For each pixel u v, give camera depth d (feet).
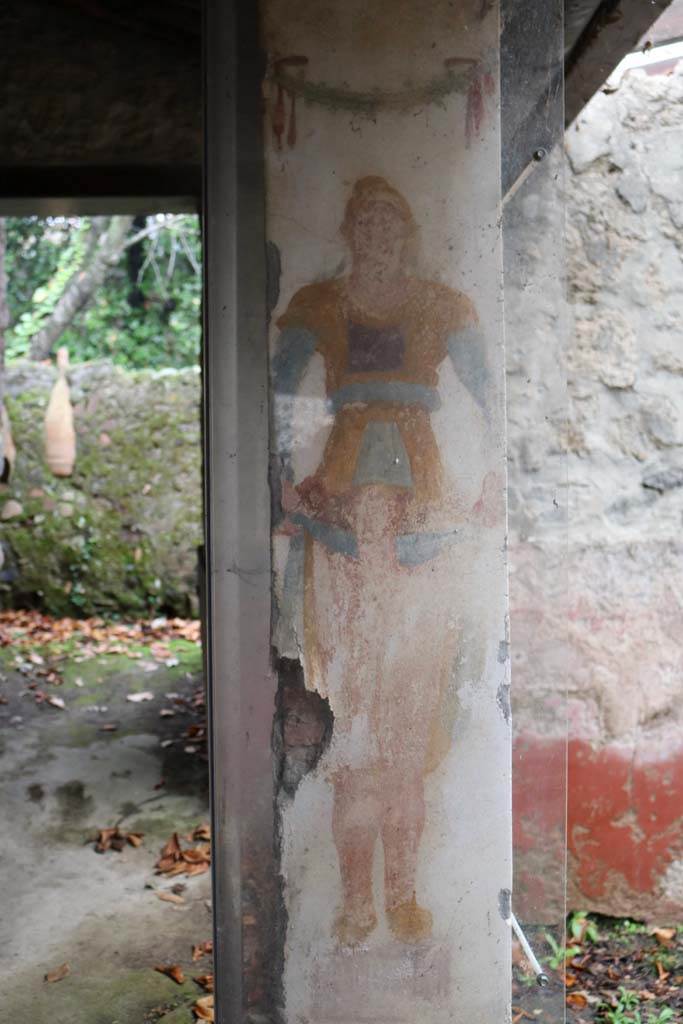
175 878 12.16
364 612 7.20
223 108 6.99
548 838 7.70
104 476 25.38
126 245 33.88
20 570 25.02
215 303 7.09
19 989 9.85
